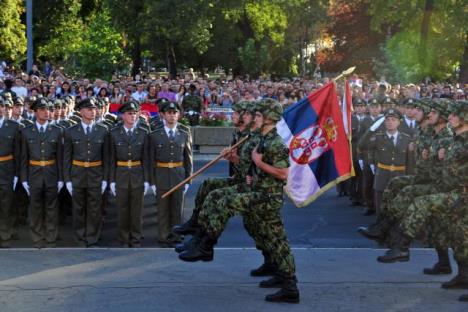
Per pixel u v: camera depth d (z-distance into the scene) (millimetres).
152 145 14094
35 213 13992
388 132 15703
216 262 12758
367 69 64312
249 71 62438
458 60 52531
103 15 44062
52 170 14023
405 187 12508
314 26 77062
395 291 11180
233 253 13391
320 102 12703
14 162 14148
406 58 48875
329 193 21078
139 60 68625
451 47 51469
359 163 17922
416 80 48312
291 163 12641
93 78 41625
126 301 10516
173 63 67438
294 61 77312
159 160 14078
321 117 12703
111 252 13500
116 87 32469
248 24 68438
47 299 10586
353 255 13398
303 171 12664
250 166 10664
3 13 60938
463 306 10492
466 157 11055
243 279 11703
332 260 13016
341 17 65188
